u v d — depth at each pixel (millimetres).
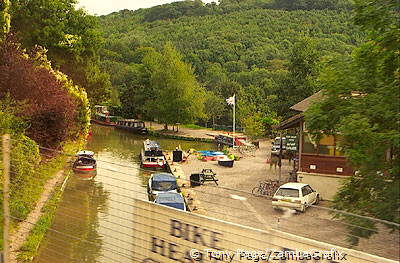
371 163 8352
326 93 9930
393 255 7645
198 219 5016
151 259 5367
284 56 119625
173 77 61781
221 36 137375
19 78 23188
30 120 21844
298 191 18406
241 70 107062
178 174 29891
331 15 158125
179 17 194875
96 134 59375
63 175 19312
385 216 7723
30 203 8672
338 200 9375
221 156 36750
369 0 8789
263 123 54875
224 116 71688
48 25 42094
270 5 196875
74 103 30625
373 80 9078
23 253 10688
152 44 134875
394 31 8445
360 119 8375
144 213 5477
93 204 15203
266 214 17422
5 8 23766
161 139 57562
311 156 22078
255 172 31297
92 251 11047
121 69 102500
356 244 8180
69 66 44688
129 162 36844
